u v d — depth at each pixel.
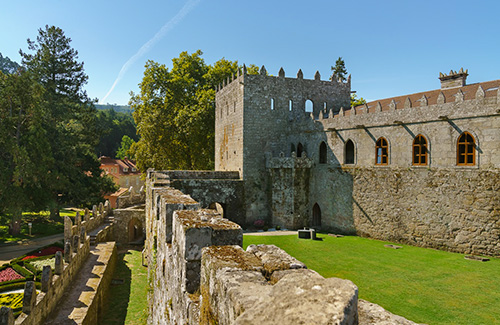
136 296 23.36
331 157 33.16
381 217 28.34
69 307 17.67
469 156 23.61
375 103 34.47
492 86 24.56
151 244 19.64
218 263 4.39
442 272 19.31
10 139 36.25
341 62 71.88
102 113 107.19
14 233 38.62
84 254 26.52
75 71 54.56
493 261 21.11
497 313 14.09
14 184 36.31
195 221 6.76
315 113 40.41
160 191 14.93
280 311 2.66
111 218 42.81
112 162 86.50
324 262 21.77
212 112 48.81
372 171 29.09
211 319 4.21
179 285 6.80
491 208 21.81
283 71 39.44
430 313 14.16
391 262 21.52
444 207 24.20
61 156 45.59
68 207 63.16
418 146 25.98
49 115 45.41
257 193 38.03
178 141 49.56
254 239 28.78
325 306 2.64
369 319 3.73
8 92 37.94
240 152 38.31
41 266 22.88
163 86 50.50
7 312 12.33
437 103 24.69
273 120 38.91
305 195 35.22
